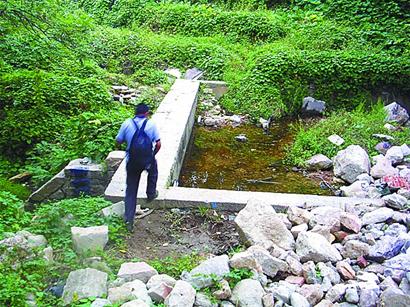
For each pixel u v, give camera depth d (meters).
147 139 6.62
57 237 6.36
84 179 8.62
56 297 5.14
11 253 5.65
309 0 20.34
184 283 5.09
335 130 11.88
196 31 19.42
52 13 10.14
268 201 7.42
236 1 21.61
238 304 5.14
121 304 4.89
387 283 5.58
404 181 8.83
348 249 6.23
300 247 6.14
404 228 6.74
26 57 10.90
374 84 14.60
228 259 5.77
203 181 9.85
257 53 16.17
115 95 13.52
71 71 13.70
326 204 7.43
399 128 12.45
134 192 6.74
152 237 6.74
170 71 16.14
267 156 11.35
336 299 5.38
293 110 14.62
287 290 5.30
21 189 9.49
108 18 22.42
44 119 11.33
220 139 12.32
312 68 14.68
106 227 6.29
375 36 17.44
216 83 15.12
